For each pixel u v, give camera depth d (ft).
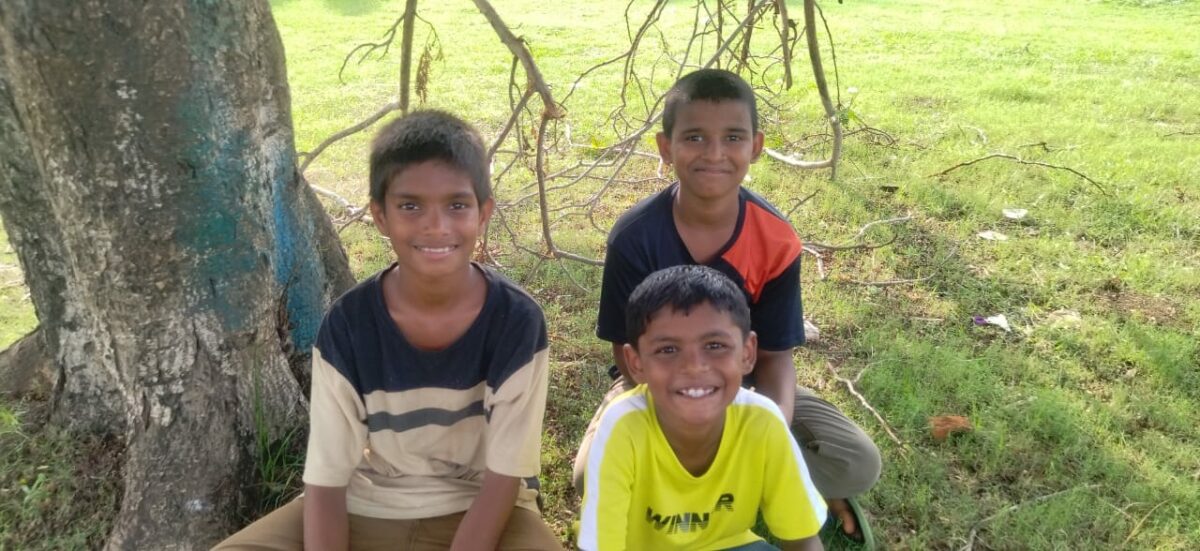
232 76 7.08
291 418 8.52
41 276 8.58
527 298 6.64
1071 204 16.22
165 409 7.64
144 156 6.75
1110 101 23.61
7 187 8.17
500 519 6.58
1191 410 10.27
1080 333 11.84
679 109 7.40
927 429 9.90
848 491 8.17
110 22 6.31
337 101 23.59
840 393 10.68
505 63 28.63
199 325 7.51
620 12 39.11
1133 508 8.71
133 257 7.06
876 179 17.44
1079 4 42.06
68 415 9.14
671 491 6.57
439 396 6.62
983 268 13.82
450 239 6.05
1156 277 13.37
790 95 23.86
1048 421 9.95
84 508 8.40
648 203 7.93
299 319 8.96
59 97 6.46
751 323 7.98
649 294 6.15
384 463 6.98
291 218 8.67
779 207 16.12
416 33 33.65
